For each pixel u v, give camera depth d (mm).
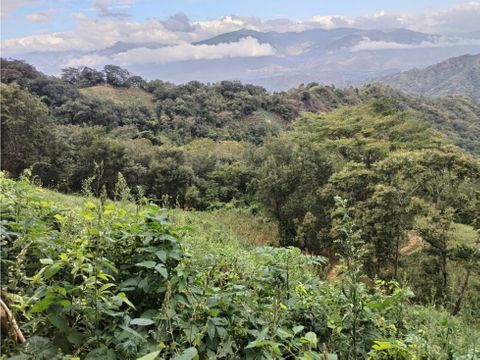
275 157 24844
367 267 14398
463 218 15266
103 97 68000
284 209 21828
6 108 21688
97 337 1786
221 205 29656
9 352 1529
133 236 2400
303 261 3205
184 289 2252
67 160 26047
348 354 2443
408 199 14609
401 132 30172
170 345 1949
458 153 15609
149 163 30172
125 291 2344
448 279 12445
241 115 76438
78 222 2428
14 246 2092
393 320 3000
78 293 1842
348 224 2439
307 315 2824
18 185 3221
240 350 2285
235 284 2795
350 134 30094
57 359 1566
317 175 21484
